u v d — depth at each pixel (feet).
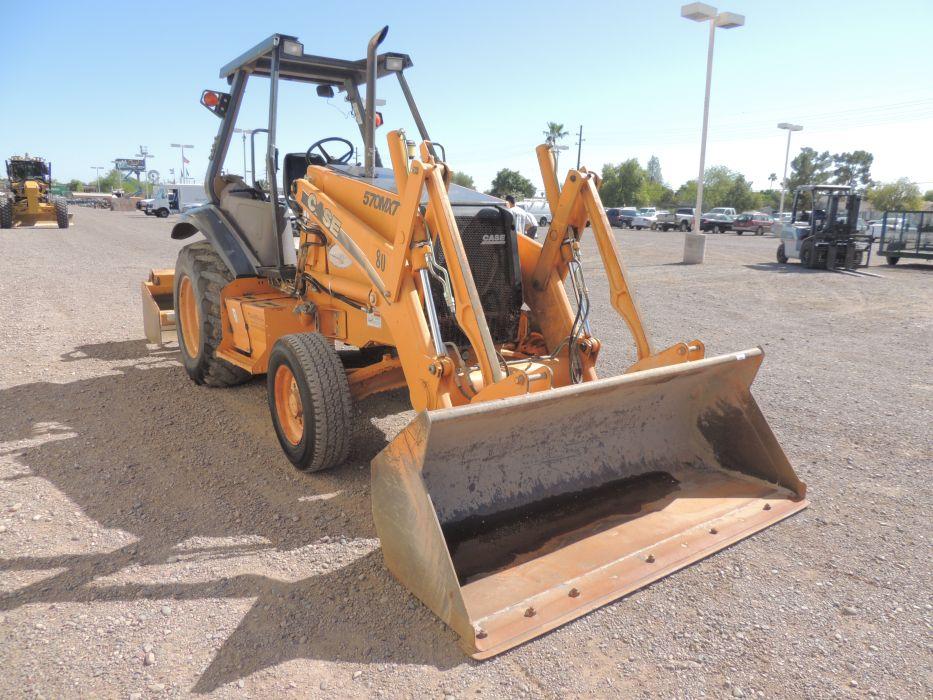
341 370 12.67
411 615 9.00
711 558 10.47
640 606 9.25
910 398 19.04
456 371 11.21
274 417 13.88
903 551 10.81
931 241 60.70
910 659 8.30
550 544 10.00
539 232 89.40
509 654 8.26
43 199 92.48
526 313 14.56
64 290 35.14
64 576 9.68
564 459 11.23
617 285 12.78
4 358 21.35
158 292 22.53
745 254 72.38
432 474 9.86
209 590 9.48
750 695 7.66
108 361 21.42
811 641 8.62
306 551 10.61
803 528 11.48
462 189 14.05
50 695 7.43
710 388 12.64
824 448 15.21
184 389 18.61
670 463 12.52
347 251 12.92
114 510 11.69
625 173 253.85
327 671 7.93
